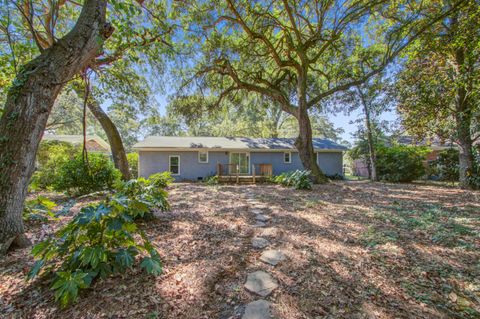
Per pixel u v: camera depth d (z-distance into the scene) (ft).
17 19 17.47
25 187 10.14
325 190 28.27
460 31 24.16
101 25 11.62
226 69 37.29
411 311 6.15
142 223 13.42
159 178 24.22
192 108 39.60
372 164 43.68
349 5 29.45
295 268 8.35
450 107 30.73
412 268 8.38
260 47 37.55
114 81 24.52
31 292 6.70
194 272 7.97
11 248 9.66
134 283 7.18
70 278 6.06
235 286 7.21
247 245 10.49
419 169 39.99
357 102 42.37
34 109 9.96
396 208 17.90
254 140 54.08
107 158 27.25
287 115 80.74
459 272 8.11
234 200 21.74
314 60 34.50
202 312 6.03
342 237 11.55
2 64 16.15
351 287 7.20
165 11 22.56
